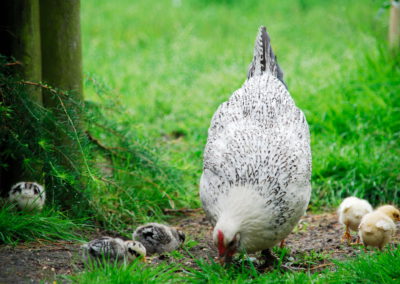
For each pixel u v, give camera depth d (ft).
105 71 71.20
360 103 52.06
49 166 33.91
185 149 50.78
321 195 42.83
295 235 36.06
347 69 60.39
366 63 59.26
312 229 37.22
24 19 34.40
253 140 29.22
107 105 42.16
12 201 32.96
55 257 29.66
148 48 84.94
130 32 92.73
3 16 34.60
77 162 35.53
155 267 29.27
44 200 34.37
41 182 35.94
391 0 51.75
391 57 58.03
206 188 29.09
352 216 33.91
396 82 54.44
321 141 47.96
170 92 65.05
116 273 26.11
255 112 31.86
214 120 33.27
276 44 78.79
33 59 35.04
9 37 34.63
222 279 26.99
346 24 73.72
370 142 47.01
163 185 41.29
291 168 28.14
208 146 31.17
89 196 36.04
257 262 31.19
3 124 33.01
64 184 34.91
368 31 65.31
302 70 65.72
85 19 97.76
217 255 32.58
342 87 55.83
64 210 35.94
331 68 63.00
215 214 28.07
